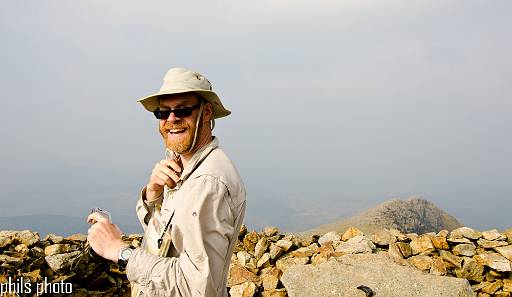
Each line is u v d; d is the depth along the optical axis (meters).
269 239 7.70
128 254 2.02
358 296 5.78
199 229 1.85
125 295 6.52
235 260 7.28
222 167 2.05
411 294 5.80
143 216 2.45
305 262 6.90
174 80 2.12
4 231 6.86
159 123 2.19
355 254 6.89
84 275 6.26
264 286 6.43
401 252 6.89
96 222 2.22
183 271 1.83
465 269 6.53
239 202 2.08
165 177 2.18
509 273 6.46
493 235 7.07
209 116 2.24
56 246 6.44
